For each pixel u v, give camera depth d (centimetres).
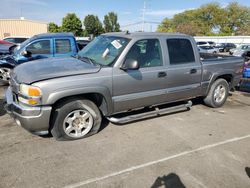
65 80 340
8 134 395
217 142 395
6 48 989
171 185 284
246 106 605
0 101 571
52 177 289
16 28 3803
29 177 288
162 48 436
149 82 420
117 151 353
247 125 473
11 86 378
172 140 395
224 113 541
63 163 318
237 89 739
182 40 471
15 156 330
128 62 372
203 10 7556
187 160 337
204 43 3500
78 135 381
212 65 521
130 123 457
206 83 521
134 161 329
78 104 368
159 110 462
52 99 333
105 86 373
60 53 714
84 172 301
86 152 347
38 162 318
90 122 388
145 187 279
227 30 7288
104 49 423
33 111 330
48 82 329
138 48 406
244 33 7256
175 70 451
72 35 741
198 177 301
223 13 7388
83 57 437
